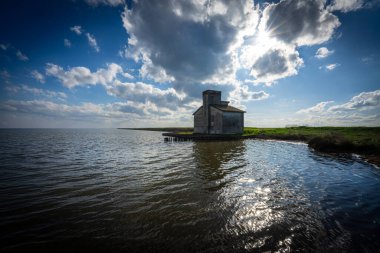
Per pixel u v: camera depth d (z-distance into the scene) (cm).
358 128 4031
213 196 781
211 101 4019
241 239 480
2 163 1579
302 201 723
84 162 1622
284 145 2622
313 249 442
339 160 1544
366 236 492
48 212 644
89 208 675
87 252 437
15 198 778
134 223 564
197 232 512
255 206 679
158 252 434
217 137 3406
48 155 2053
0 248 449
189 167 1332
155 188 893
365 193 809
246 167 1304
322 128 4747
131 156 1959
